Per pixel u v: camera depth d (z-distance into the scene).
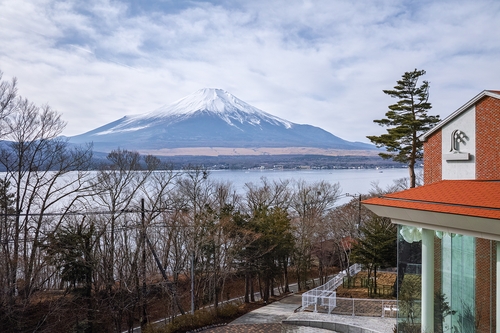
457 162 20.48
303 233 49.34
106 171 50.62
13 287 32.50
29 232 39.75
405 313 19.45
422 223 17.67
